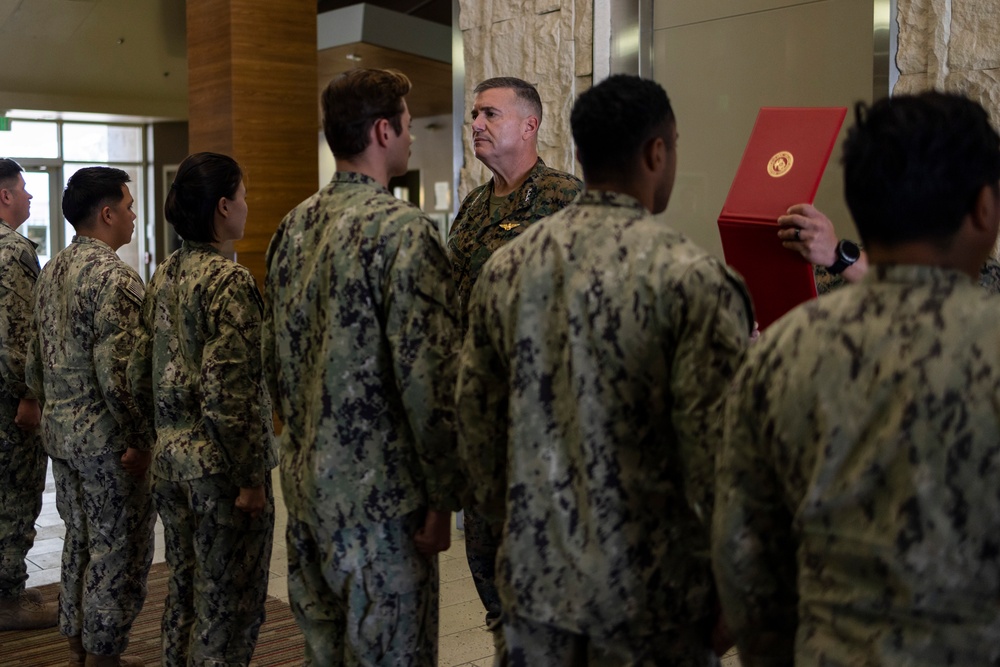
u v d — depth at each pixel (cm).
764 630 127
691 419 141
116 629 306
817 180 196
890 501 107
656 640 152
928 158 110
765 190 203
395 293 191
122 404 295
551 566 152
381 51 973
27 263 378
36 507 386
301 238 208
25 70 1270
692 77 434
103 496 306
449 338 195
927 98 116
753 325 151
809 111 205
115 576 307
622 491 150
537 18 474
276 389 221
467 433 172
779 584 125
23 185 394
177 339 269
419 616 205
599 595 149
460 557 454
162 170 1555
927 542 105
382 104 206
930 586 105
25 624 377
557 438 154
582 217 158
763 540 124
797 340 118
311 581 211
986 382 104
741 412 124
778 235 194
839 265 196
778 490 122
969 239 113
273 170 745
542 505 154
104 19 1180
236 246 730
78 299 304
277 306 210
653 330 147
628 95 157
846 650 109
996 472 103
